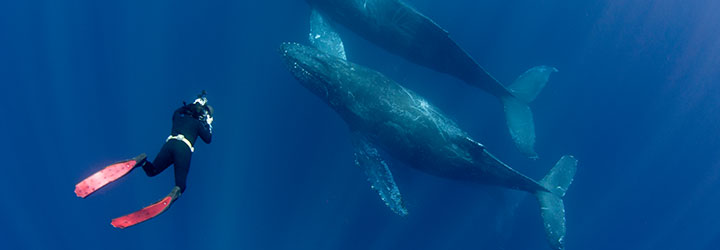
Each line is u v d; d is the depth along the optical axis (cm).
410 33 1806
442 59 1867
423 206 1941
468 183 1894
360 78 1750
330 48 1933
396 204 1625
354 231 1886
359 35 1986
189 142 789
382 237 1891
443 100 2014
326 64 1769
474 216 1980
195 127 817
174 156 764
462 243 1938
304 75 1792
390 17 1798
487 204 1994
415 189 1945
